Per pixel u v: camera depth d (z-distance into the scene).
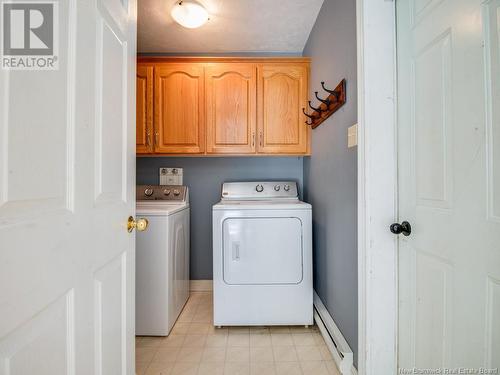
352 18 1.36
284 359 1.64
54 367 0.62
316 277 2.14
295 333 1.93
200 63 2.29
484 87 0.73
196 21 1.94
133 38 1.10
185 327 2.01
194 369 1.55
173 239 2.01
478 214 0.75
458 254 0.83
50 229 0.60
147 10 1.95
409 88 1.07
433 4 0.93
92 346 0.79
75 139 0.70
